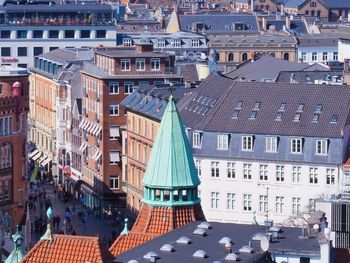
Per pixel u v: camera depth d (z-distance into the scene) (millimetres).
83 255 147750
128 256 148500
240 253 144500
